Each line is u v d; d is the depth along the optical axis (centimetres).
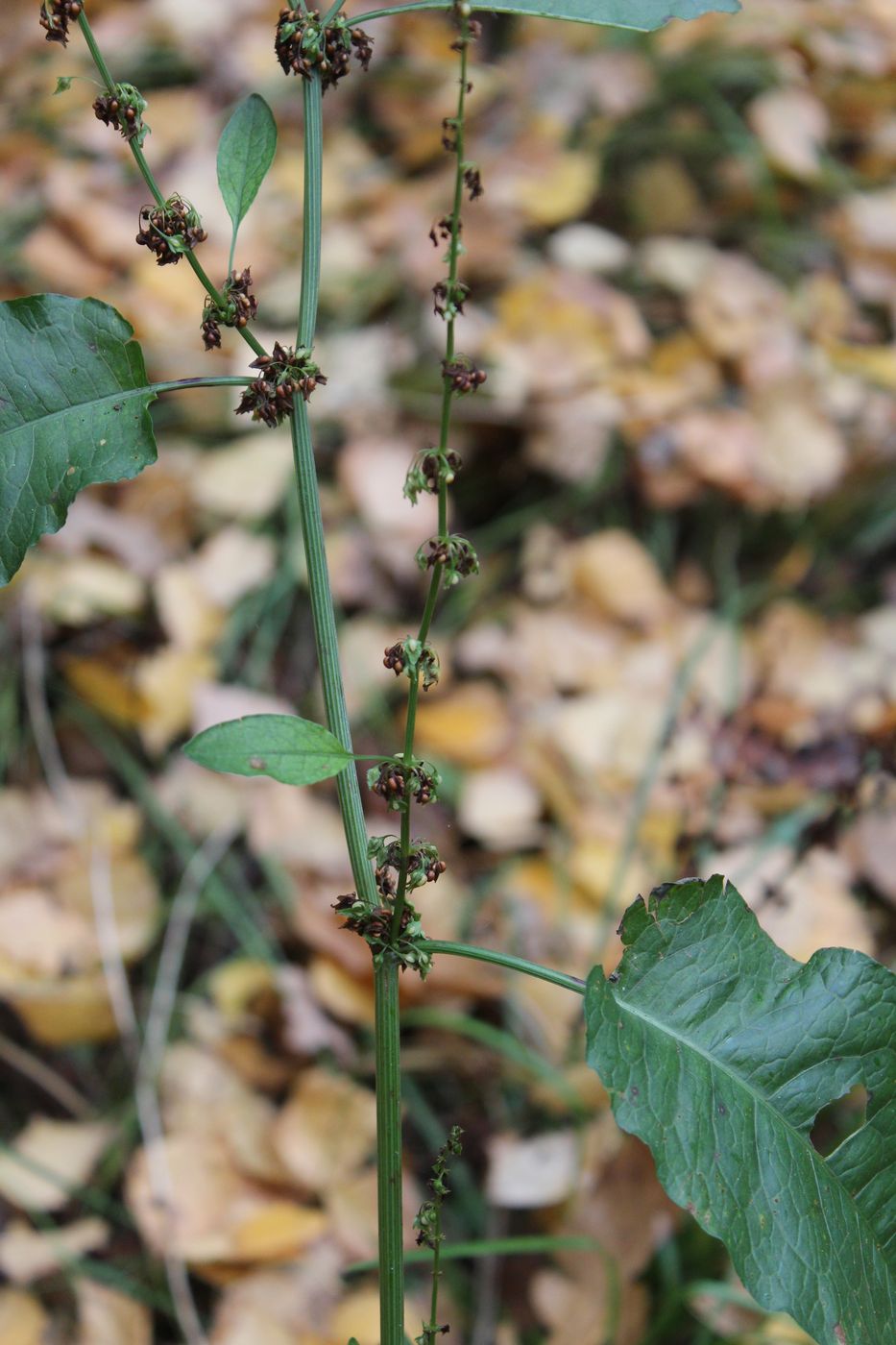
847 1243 56
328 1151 83
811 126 152
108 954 94
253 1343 76
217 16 158
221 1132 85
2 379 56
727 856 99
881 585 125
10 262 136
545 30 162
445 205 141
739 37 159
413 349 131
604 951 92
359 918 56
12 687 108
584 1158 82
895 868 99
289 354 56
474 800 105
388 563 121
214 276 135
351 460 123
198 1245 78
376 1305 77
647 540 128
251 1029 93
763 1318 76
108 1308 79
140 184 142
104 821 102
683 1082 55
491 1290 80
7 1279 80
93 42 55
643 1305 76
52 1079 91
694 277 138
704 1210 55
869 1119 56
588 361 128
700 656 104
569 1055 89
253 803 102
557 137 149
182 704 109
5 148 147
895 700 104
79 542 115
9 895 95
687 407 129
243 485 122
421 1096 90
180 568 116
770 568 128
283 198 145
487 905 99
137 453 56
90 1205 86
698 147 152
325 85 56
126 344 56
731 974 56
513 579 124
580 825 103
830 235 149
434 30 160
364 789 106
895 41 164
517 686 115
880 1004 57
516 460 130
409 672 54
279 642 117
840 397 133
